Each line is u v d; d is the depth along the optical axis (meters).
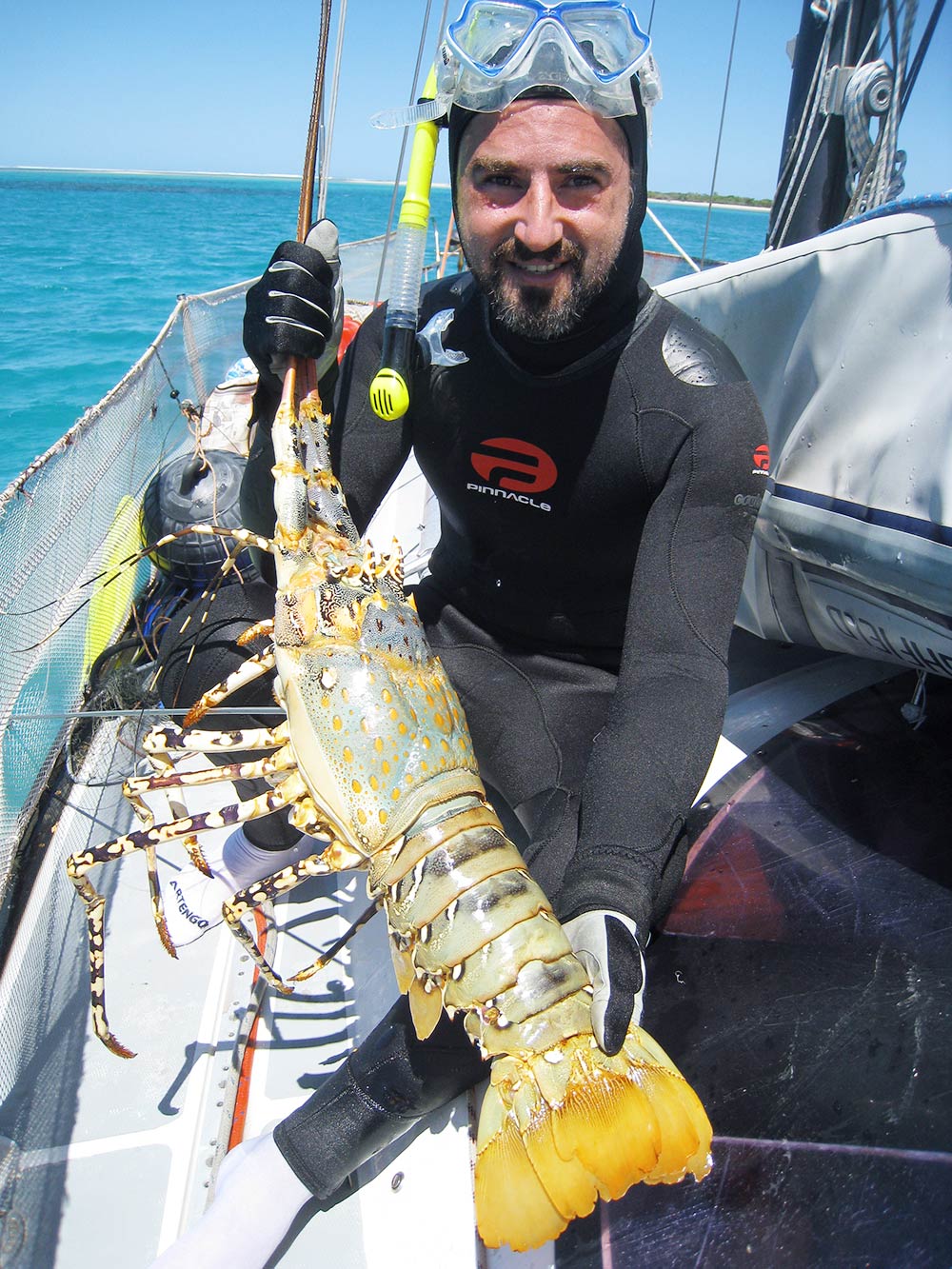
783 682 2.39
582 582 1.85
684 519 1.61
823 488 1.88
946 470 1.58
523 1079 1.38
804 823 1.95
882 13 2.38
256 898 1.62
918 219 1.61
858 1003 1.60
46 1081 1.66
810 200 2.68
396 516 3.38
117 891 2.12
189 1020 1.83
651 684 1.50
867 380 1.73
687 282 2.24
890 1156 1.38
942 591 1.62
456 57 1.45
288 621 1.71
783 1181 1.37
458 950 1.48
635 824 1.38
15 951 1.75
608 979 1.24
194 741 1.71
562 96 1.40
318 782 1.63
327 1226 1.47
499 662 1.96
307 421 1.72
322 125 1.80
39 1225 1.46
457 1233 1.44
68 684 2.23
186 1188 1.55
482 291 1.62
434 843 1.55
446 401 1.79
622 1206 1.38
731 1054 1.54
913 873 1.82
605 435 1.67
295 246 1.60
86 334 10.49
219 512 2.65
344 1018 1.83
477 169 1.49
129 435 2.75
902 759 2.09
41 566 2.00
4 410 7.98
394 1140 1.57
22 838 1.98
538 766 1.83
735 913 1.77
